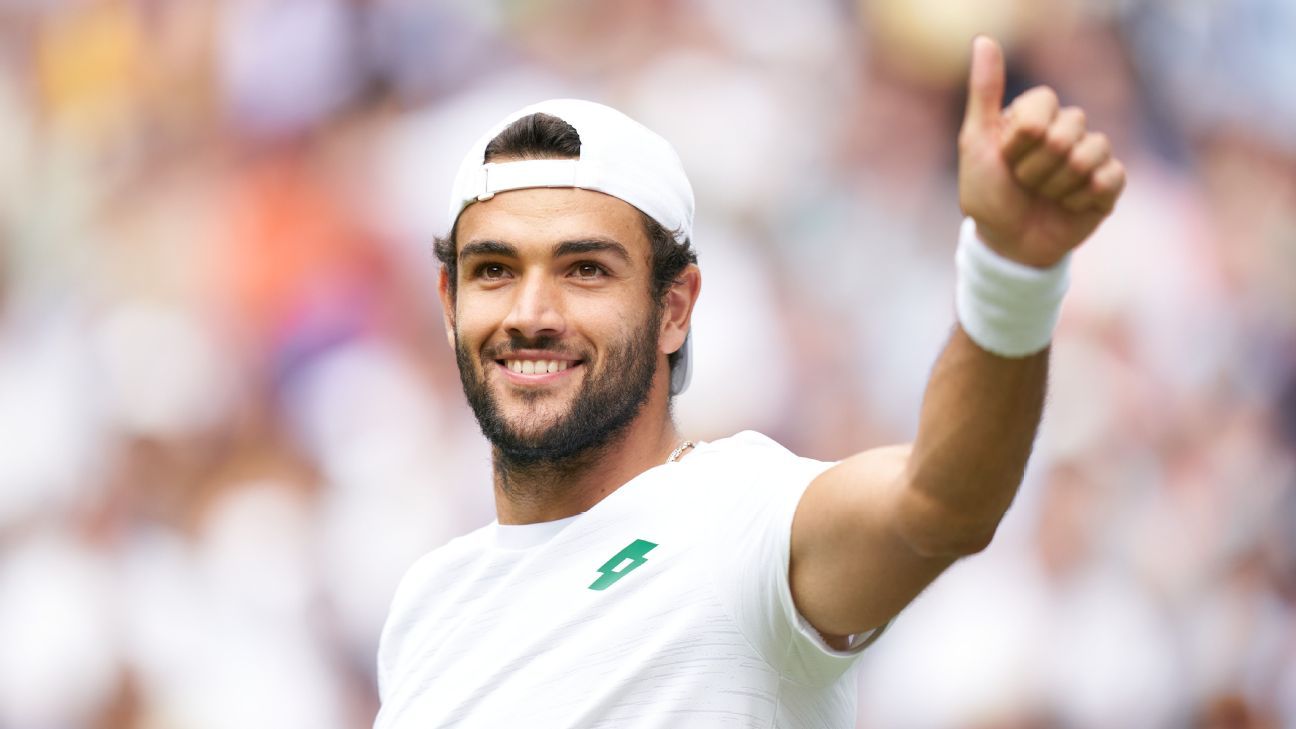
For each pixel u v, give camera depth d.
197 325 36.06
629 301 11.14
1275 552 35.72
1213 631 34.72
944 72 37.19
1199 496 35.44
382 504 33.88
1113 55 38.53
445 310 12.34
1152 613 34.31
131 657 33.59
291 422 34.91
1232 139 38.88
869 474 9.06
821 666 9.80
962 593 33.28
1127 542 34.56
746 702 9.90
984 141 7.93
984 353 8.25
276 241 36.44
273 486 34.53
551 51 36.84
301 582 33.72
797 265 35.47
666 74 36.38
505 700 10.52
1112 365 35.66
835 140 36.53
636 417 11.35
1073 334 35.69
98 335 36.47
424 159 36.25
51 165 38.56
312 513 34.12
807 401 34.69
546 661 10.48
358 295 35.56
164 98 38.06
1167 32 38.91
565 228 10.99
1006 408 8.27
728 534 10.11
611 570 10.50
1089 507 34.47
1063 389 35.00
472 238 11.23
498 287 11.21
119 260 37.19
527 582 10.93
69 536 34.78
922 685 32.84
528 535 11.35
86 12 38.94
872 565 8.99
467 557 11.70
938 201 36.81
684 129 35.88
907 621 33.12
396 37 37.03
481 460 34.12
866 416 34.94
